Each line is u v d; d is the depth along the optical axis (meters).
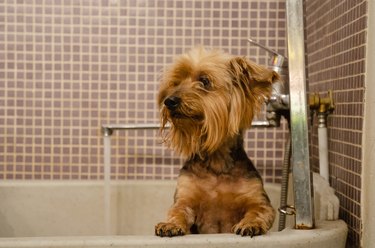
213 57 1.49
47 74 2.00
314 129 1.79
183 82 1.49
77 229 1.92
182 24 2.02
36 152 2.02
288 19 1.22
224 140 1.49
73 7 2.00
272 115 1.54
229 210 1.49
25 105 2.01
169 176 2.04
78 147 2.03
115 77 2.02
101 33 2.01
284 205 1.47
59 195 1.92
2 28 1.99
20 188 1.90
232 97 1.44
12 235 1.89
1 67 2.00
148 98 2.02
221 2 2.02
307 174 1.21
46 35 2.00
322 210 1.39
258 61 2.03
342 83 1.50
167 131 1.65
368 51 1.29
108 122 2.03
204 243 1.11
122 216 1.95
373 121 1.25
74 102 2.02
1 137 2.02
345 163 1.48
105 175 1.93
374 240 1.25
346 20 1.47
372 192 1.26
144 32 2.01
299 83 1.21
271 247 1.13
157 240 1.10
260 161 2.04
